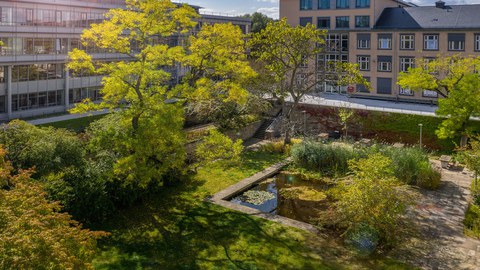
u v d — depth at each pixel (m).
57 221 9.31
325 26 49.41
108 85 19.48
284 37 31.81
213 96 27.72
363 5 46.56
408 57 43.53
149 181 19.62
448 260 15.48
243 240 17.27
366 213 15.96
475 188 21.61
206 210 20.30
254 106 34.66
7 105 39.25
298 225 18.58
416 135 34.09
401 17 45.69
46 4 41.78
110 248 16.45
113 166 18.89
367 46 45.97
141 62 20.09
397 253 16.02
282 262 15.54
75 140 20.30
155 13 20.17
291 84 32.62
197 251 16.39
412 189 21.58
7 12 38.56
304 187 24.30
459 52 40.88
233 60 24.14
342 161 26.70
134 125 20.00
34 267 7.41
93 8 46.91
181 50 21.06
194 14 21.45
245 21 65.25
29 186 10.21
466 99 28.39
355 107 37.69
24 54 39.88
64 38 43.84
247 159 29.33
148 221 19.00
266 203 22.16
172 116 19.28
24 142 18.72
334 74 32.91
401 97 44.12
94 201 18.27
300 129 37.16
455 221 18.97
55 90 43.72
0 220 8.23
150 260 15.67
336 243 16.91
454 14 42.66
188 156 26.59
